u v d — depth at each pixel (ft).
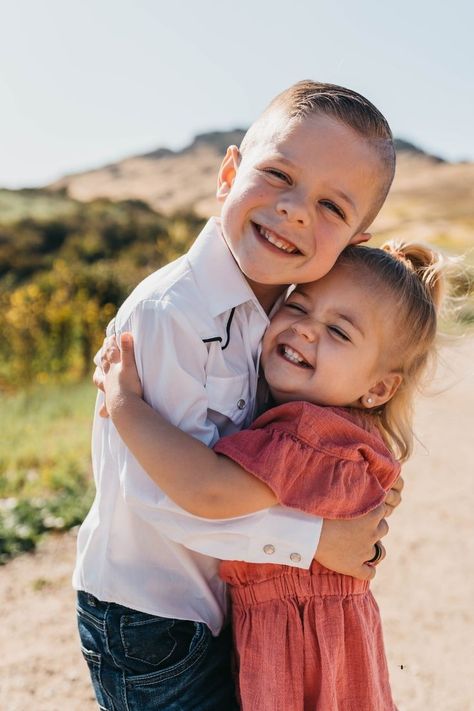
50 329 40.45
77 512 19.93
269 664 6.84
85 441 25.73
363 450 7.10
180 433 6.53
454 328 8.95
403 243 8.54
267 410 7.60
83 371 40.32
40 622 15.56
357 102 7.10
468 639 14.97
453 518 20.81
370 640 7.20
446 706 12.98
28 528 19.15
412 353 7.73
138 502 6.68
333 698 6.79
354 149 6.90
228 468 6.53
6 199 113.29
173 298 6.79
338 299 7.30
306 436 6.84
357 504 6.98
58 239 94.38
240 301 7.04
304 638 6.88
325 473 6.86
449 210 126.31
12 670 13.94
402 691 13.42
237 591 7.13
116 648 7.04
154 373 6.71
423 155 160.04
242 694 6.88
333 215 6.94
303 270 6.97
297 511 6.80
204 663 7.06
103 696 7.20
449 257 8.39
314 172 6.80
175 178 160.15
